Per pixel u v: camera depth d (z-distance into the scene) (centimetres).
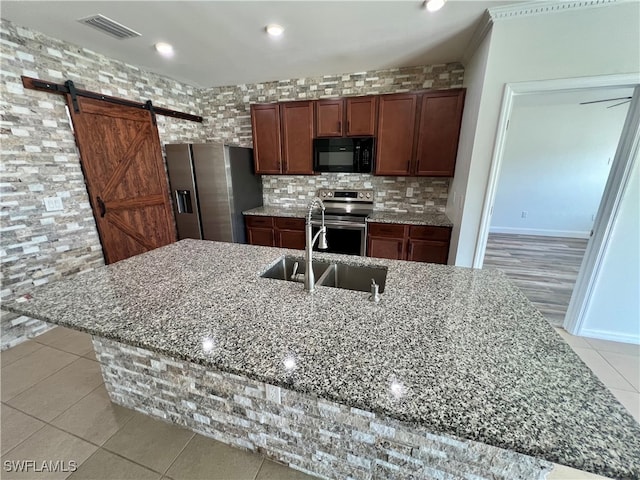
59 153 243
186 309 119
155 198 334
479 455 93
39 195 231
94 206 270
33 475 132
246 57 285
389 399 73
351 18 210
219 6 193
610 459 59
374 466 110
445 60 296
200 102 406
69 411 165
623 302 222
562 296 314
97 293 134
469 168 234
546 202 543
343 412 107
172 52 270
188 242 221
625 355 213
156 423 156
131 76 303
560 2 185
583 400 73
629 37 182
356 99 316
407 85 323
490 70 210
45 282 240
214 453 139
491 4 191
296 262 187
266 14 205
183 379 138
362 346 94
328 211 369
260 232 373
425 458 100
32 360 210
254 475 129
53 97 236
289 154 357
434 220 312
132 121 303
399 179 353
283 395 116
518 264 409
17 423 158
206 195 349
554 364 86
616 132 484
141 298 129
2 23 204
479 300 126
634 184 199
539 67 200
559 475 132
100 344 155
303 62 300
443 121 295
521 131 522
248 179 379
